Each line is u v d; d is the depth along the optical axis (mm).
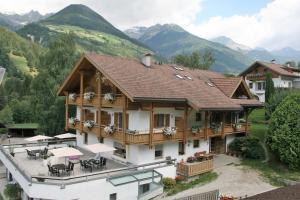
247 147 32844
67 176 22469
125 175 23578
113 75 26391
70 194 20891
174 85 30172
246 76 63531
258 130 39281
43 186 21000
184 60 74438
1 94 94500
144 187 24562
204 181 26312
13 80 116562
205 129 30984
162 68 34750
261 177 27141
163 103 28156
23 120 71750
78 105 33344
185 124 28984
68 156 25500
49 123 46969
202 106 28031
